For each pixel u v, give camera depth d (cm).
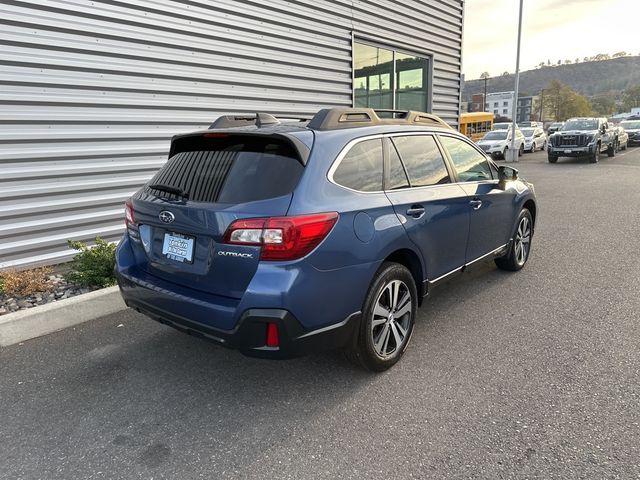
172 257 289
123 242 339
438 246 356
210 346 368
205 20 635
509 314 413
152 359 348
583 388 295
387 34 936
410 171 343
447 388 300
